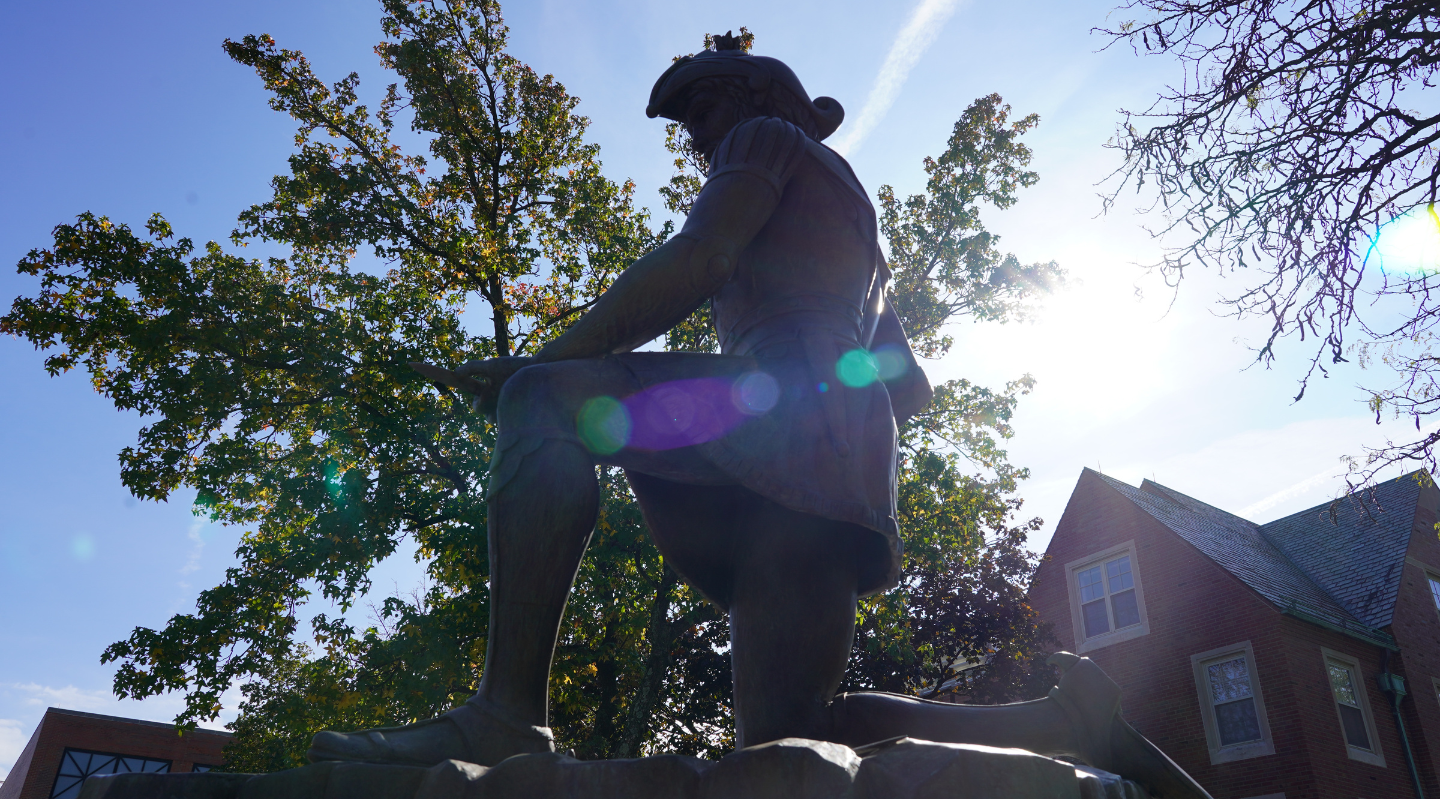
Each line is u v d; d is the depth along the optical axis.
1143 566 20.08
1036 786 1.31
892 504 2.18
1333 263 6.30
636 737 14.33
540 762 1.40
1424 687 18.52
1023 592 18.36
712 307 2.56
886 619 14.48
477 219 17.16
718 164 2.32
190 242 14.82
